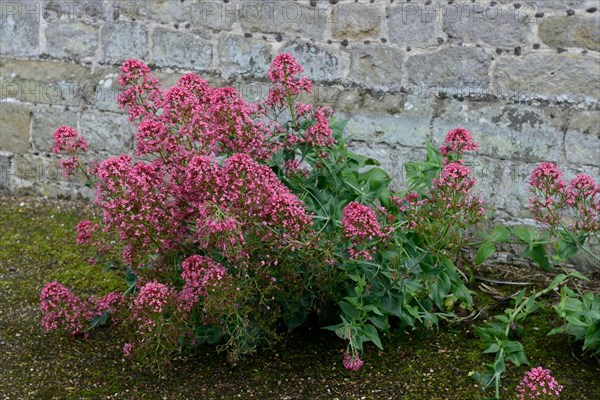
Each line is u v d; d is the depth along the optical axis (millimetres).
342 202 3475
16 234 5004
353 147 4668
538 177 3627
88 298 3893
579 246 3650
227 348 3377
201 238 3082
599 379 3439
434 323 3787
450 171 3328
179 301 3256
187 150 3314
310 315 3818
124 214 3152
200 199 3250
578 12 4117
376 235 3322
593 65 4137
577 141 4191
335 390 3357
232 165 3066
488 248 3984
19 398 3324
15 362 3596
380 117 4602
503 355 3496
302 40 4762
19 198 5582
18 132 5566
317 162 3543
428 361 3566
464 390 3350
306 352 3629
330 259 3225
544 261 3920
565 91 4215
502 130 4320
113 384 3412
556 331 3602
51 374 3496
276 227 3230
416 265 3502
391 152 4586
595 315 3348
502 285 4230
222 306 3154
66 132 3691
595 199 4168
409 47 4516
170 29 5094
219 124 3270
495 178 4355
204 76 5051
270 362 3559
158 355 3502
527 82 4281
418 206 3564
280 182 3367
